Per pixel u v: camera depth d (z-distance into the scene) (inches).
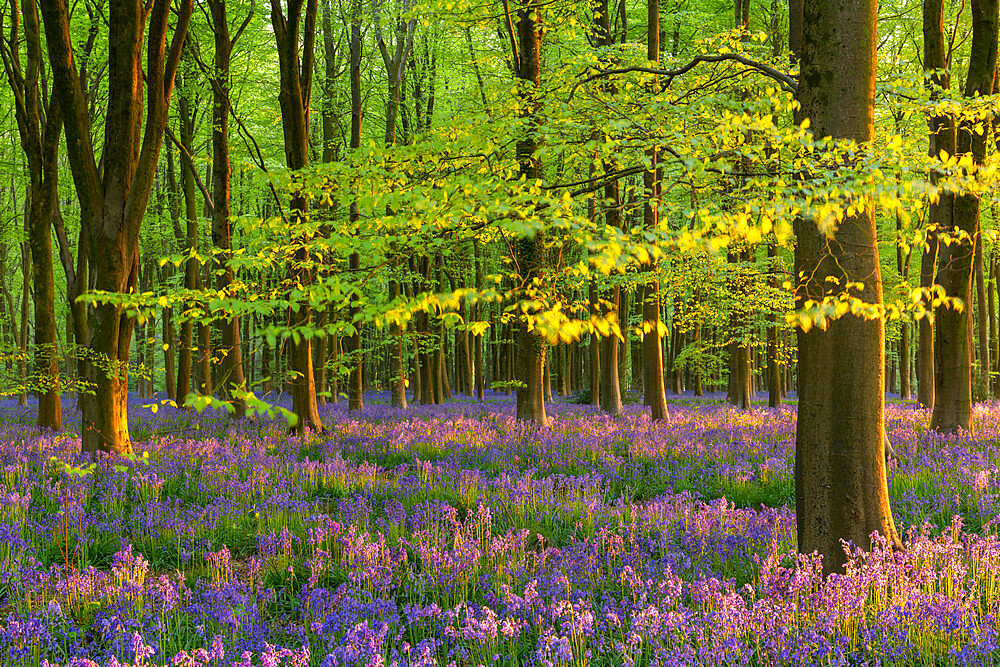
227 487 341.7
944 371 494.0
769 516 272.8
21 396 1167.6
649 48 663.8
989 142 396.8
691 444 490.6
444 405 1025.5
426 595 209.8
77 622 186.7
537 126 236.7
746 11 758.5
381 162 221.5
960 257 453.1
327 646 165.8
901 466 363.6
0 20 549.0
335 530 262.4
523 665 158.7
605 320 157.9
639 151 231.8
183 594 204.2
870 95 200.8
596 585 212.5
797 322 177.0
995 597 187.2
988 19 449.1
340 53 1015.6
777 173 192.1
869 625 170.7
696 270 476.7
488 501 318.7
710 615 162.9
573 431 580.4
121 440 433.1
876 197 169.0
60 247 577.0
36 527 261.3
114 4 419.5
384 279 494.9
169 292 203.0
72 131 418.6
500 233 195.8
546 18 518.9
